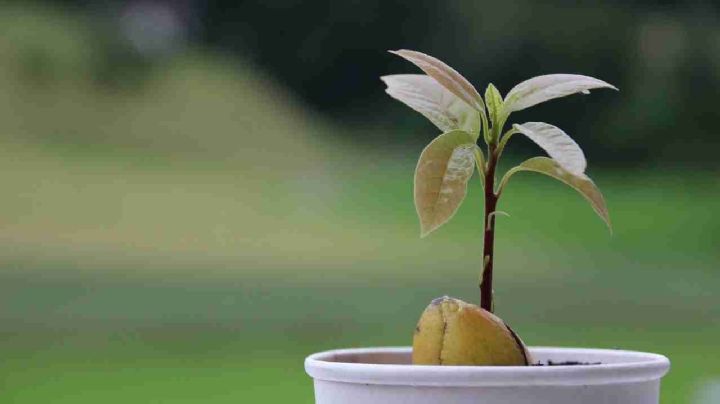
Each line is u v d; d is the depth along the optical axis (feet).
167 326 36.29
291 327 37.17
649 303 41.88
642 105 49.32
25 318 36.22
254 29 53.88
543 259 46.55
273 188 51.88
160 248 45.75
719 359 30.17
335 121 53.78
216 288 40.88
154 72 53.36
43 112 51.06
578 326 38.19
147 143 51.90
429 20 50.88
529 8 49.65
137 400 28.63
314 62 53.52
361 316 39.27
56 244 44.60
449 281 44.06
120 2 53.16
